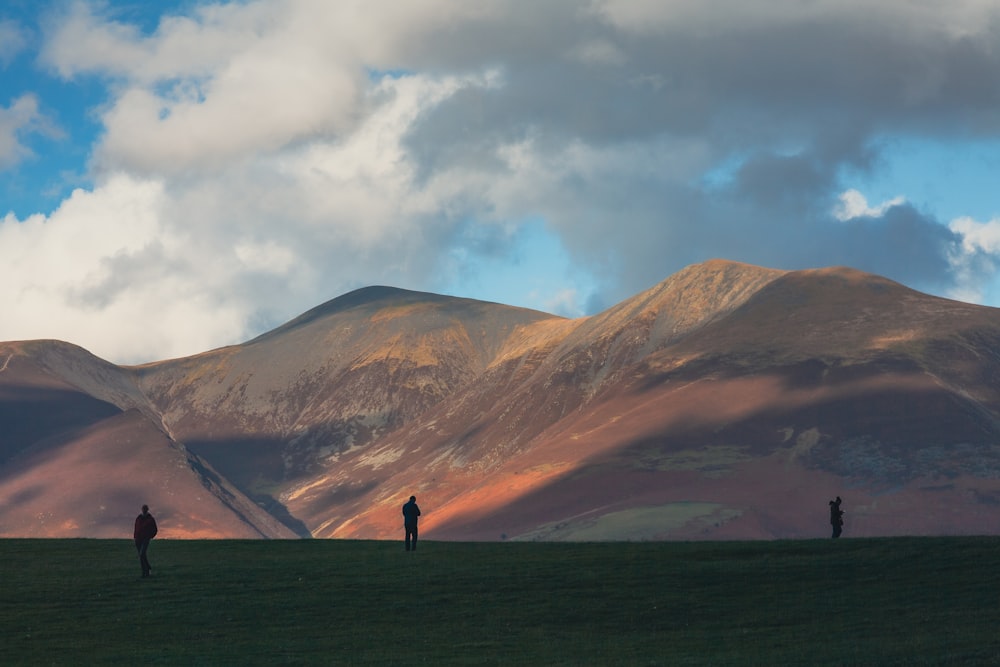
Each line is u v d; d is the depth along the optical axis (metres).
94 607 60.09
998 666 44.53
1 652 51.97
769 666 47.12
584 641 53.41
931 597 57.78
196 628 56.22
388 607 59.94
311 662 50.06
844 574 63.44
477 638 54.22
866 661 46.84
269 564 70.88
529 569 67.62
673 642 52.78
